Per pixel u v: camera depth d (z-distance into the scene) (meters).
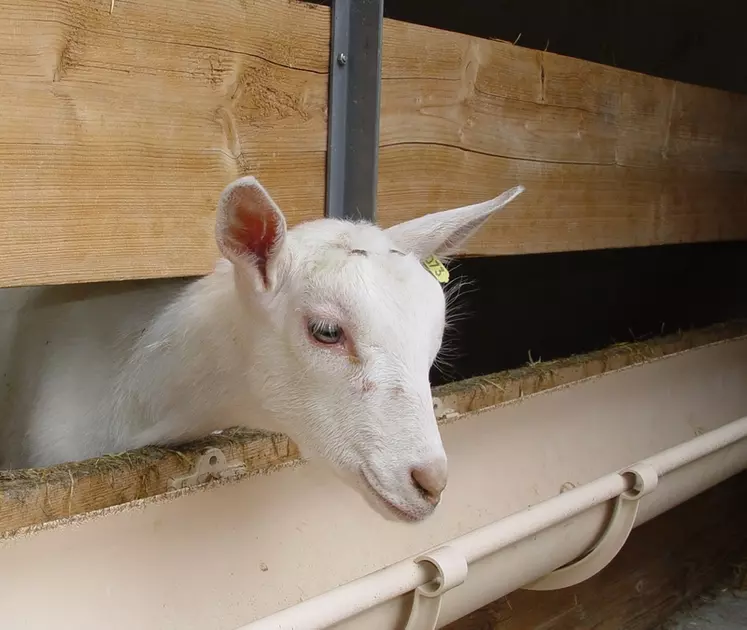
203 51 0.72
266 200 0.60
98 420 0.82
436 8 1.86
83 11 0.65
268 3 0.76
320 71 0.82
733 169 1.46
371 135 0.84
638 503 0.84
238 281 0.66
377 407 0.61
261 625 0.53
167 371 0.74
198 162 0.74
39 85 0.64
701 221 1.40
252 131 0.77
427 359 0.63
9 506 0.58
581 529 0.83
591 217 1.18
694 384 1.28
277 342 0.65
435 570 0.63
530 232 1.09
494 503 0.93
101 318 0.82
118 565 0.60
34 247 0.66
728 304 2.10
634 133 1.23
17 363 0.86
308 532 0.74
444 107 0.94
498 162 1.02
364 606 0.58
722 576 1.45
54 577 0.57
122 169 0.69
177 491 0.64
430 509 0.60
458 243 0.76
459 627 1.00
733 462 1.07
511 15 1.96
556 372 1.03
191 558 0.65
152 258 0.73
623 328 2.15
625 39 2.13
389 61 0.87
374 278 0.62
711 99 1.37
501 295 1.95
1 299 0.87
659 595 1.32
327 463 0.64
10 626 0.55
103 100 0.67
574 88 1.11
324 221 0.70
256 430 0.77
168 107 0.71
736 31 2.02
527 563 0.78
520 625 1.09
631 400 1.14
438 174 0.95
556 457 1.02
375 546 0.79
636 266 2.15
